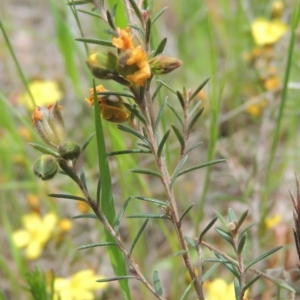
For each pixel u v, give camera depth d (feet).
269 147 1.58
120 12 1.18
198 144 0.97
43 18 2.53
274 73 1.60
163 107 0.97
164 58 0.91
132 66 0.88
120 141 1.26
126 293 1.04
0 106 1.49
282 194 1.49
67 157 0.94
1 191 1.63
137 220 1.36
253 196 1.37
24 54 2.34
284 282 1.00
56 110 0.96
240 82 1.73
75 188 1.51
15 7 2.62
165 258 1.44
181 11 2.33
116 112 0.94
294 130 1.59
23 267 1.31
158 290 0.99
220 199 1.56
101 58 0.89
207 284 1.24
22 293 1.32
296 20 1.20
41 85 1.73
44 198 1.52
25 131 1.68
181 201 1.54
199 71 2.00
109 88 1.51
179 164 0.97
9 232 1.34
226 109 1.77
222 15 1.98
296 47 1.73
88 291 1.24
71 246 1.39
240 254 0.97
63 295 1.18
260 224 1.28
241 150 1.69
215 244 1.38
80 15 2.24
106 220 0.97
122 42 0.89
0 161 1.67
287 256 1.20
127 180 1.29
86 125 1.76
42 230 1.36
